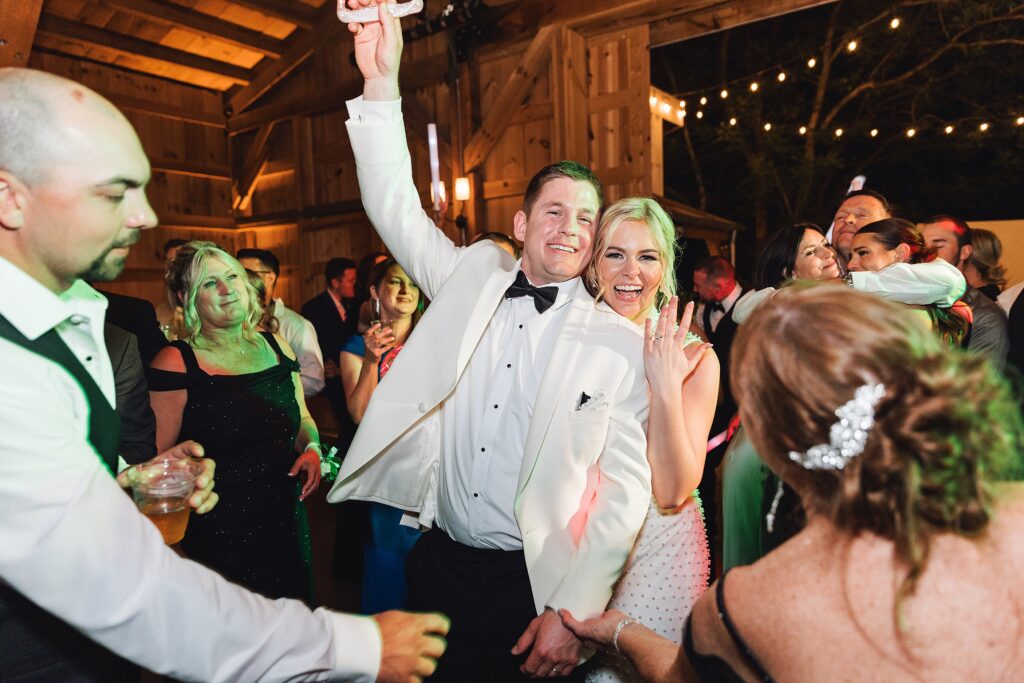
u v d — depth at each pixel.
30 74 0.88
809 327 0.76
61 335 1.03
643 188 5.30
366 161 1.77
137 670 1.21
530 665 1.38
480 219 6.11
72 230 0.90
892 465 0.70
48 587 0.81
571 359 1.53
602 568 1.38
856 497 0.72
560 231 1.62
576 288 1.67
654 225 1.68
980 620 0.71
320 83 7.27
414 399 1.68
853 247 2.25
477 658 1.60
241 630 0.88
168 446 2.03
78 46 6.65
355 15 1.67
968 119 10.49
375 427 1.69
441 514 1.73
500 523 1.60
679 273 5.98
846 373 0.72
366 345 2.54
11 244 0.91
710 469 3.08
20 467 0.81
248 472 2.11
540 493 1.47
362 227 7.18
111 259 0.97
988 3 9.83
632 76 5.30
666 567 1.63
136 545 0.85
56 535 0.80
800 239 2.38
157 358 2.08
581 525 1.48
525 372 1.64
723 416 3.22
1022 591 0.72
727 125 11.64
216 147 8.08
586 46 5.52
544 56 5.59
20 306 0.91
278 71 7.46
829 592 0.73
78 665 1.06
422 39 6.41
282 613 0.94
